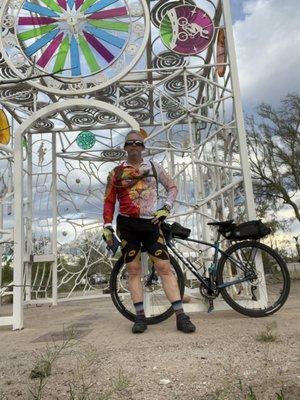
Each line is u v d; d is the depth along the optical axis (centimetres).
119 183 394
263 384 206
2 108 638
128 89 610
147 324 412
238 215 561
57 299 818
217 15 549
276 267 459
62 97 553
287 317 407
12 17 504
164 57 555
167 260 386
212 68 584
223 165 491
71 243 855
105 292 874
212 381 219
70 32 512
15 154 486
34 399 199
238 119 489
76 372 245
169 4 514
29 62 496
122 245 397
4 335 423
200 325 390
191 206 491
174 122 509
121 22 511
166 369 246
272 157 2161
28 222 809
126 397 204
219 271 432
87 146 858
